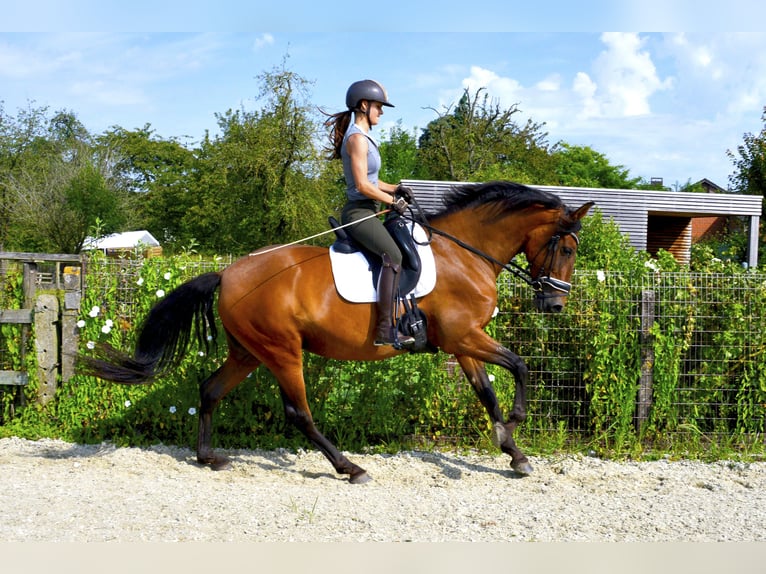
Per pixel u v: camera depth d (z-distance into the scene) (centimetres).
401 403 594
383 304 466
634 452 565
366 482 495
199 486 471
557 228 498
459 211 512
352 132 476
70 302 599
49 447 575
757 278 590
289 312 479
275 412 588
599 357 571
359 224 472
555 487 487
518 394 504
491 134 4047
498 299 591
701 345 593
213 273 512
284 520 398
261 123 2497
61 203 2788
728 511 434
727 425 600
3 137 3666
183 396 586
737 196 1814
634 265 661
